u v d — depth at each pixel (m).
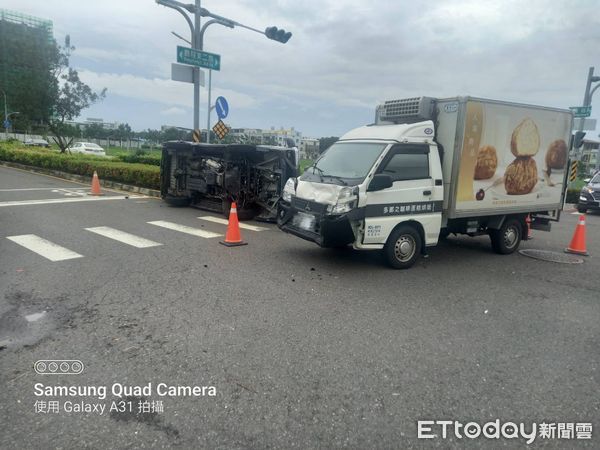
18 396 3.22
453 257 8.20
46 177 19.70
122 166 16.77
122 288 5.55
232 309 5.00
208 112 15.13
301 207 6.91
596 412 3.30
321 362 3.86
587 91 19.20
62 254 7.00
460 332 4.66
